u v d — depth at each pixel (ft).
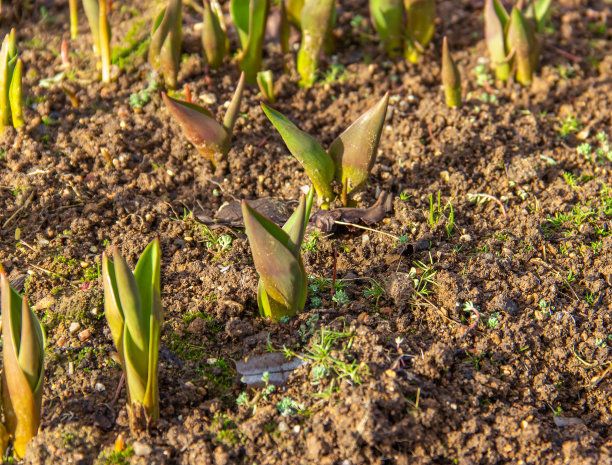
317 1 4.30
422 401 3.60
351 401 3.57
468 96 4.46
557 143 4.32
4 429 3.55
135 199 4.10
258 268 3.64
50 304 3.82
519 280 3.85
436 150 4.25
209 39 4.37
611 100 4.47
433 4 4.50
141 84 4.40
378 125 3.85
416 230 3.99
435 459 3.56
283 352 3.69
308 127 4.34
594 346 3.76
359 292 3.85
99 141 4.21
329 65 4.56
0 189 4.10
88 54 4.52
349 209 4.02
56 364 3.70
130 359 3.49
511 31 4.44
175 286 3.86
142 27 4.57
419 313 3.78
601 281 3.87
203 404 3.63
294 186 4.14
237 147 4.22
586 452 3.58
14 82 4.17
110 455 3.55
